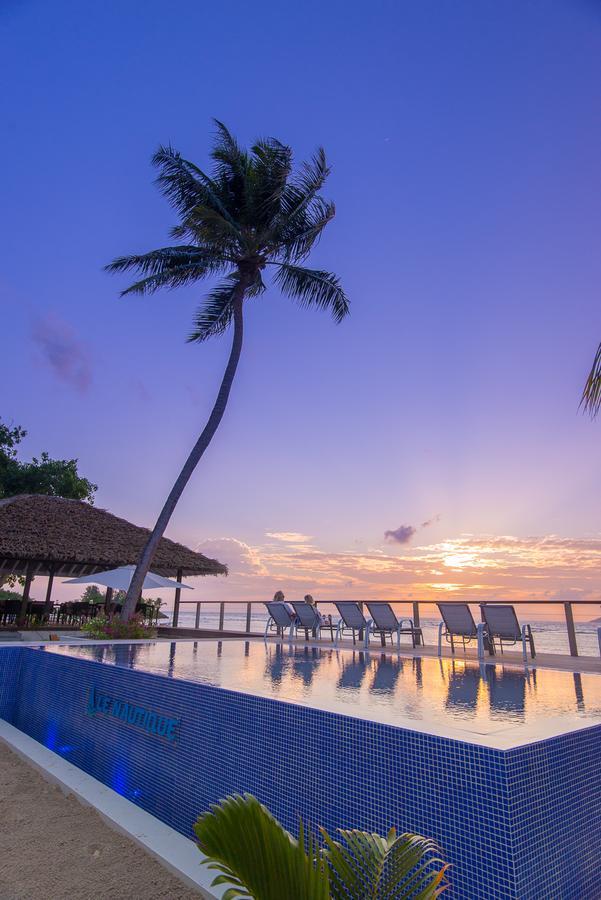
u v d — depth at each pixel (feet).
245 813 5.65
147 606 61.82
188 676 16.89
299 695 14.20
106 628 38.06
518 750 7.74
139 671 16.96
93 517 68.03
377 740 9.42
